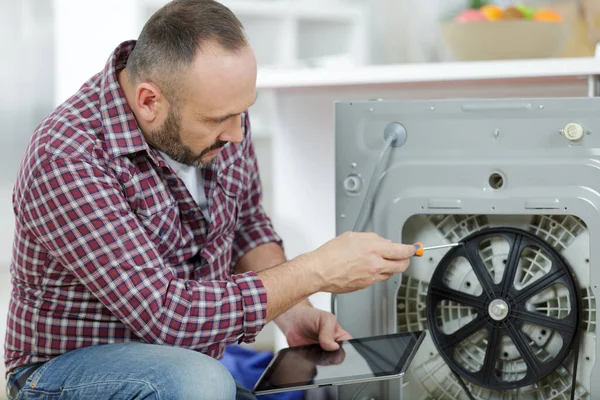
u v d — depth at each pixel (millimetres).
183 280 1215
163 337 1181
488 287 1271
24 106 3787
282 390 1190
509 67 1427
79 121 1211
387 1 3471
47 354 1267
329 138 1938
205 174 1344
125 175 1219
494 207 1274
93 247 1160
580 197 1230
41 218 1175
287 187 2023
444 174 1303
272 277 1222
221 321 1191
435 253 1349
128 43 1272
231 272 1564
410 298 1373
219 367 1189
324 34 4297
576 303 1219
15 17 3756
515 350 1278
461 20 1619
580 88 1687
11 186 3768
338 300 1391
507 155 1272
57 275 1232
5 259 3662
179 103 1164
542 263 1266
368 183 1349
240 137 1219
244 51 1170
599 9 1953
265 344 2967
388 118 1331
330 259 1229
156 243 1271
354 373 1208
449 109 1296
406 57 3277
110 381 1149
